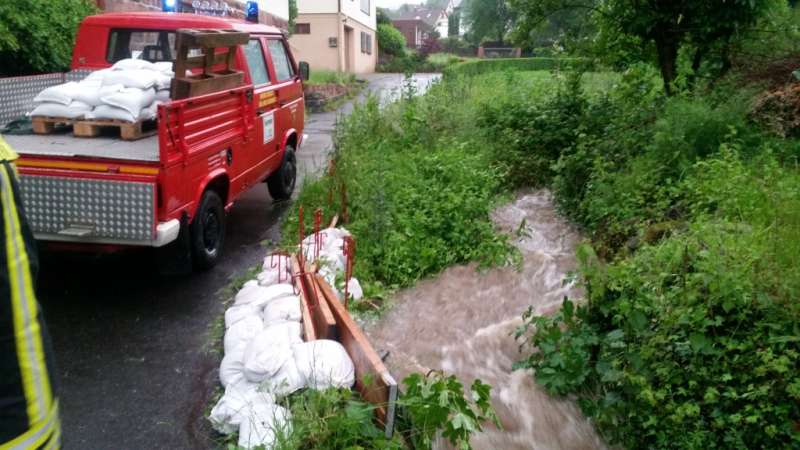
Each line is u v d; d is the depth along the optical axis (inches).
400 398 137.6
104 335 192.7
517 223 280.4
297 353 153.8
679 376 140.5
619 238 225.9
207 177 225.3
